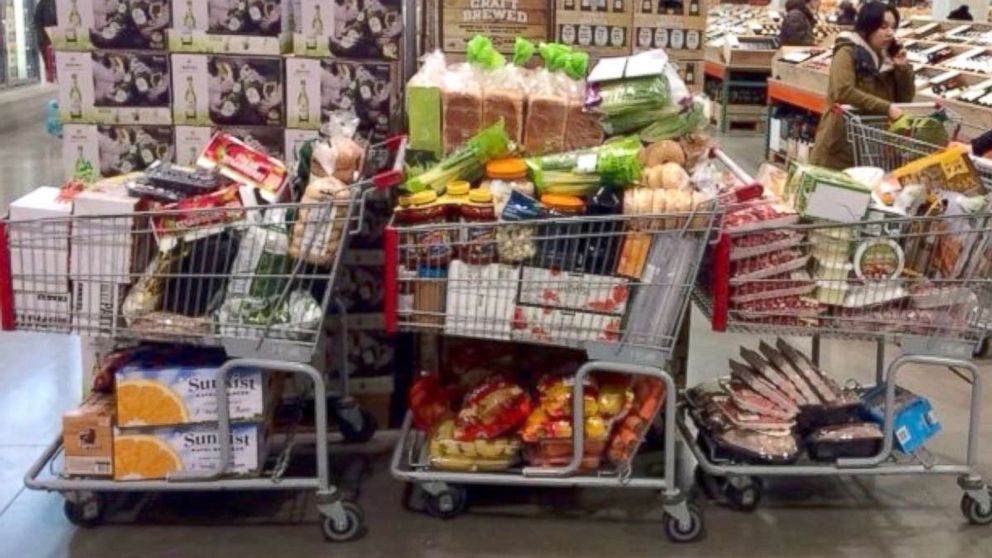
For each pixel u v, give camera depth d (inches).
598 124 121.2
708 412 125.9
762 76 474.9
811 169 116.2
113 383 118.5
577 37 171.9
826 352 184.2
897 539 118.1
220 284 110.3
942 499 127.9
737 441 121.2
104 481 113.1
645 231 109.0
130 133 131.6
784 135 358.9
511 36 163.0
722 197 112.9
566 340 112.2
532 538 117.1
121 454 113.3
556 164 111.9
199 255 109.2
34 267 108.8
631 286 110.7
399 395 147.7
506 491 128.0
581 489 128.6
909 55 311.6
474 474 117.6
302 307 110.8
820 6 526.3
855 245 113.3
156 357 115.7
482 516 122.0
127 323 109.7
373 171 129.9
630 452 117.2
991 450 142.6
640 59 125.3
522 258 109.8
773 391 124.4
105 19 128.6
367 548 114.4
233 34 129.5
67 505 117.5
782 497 127.9
